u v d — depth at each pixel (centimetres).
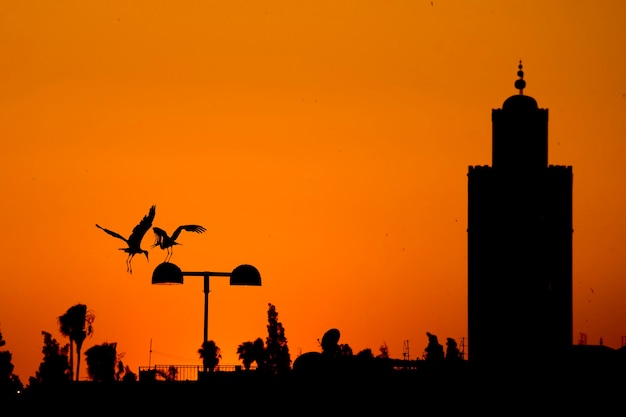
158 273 11475
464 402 11431
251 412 11819
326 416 11538
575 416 11162
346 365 11756
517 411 11269
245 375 12162
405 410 11456
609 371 11425
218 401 11975
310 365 11812
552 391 11312
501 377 11538
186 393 12238
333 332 12012
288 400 11738
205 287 12062
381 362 11975
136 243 7119
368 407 11506
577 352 11881
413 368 12031
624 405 11138
